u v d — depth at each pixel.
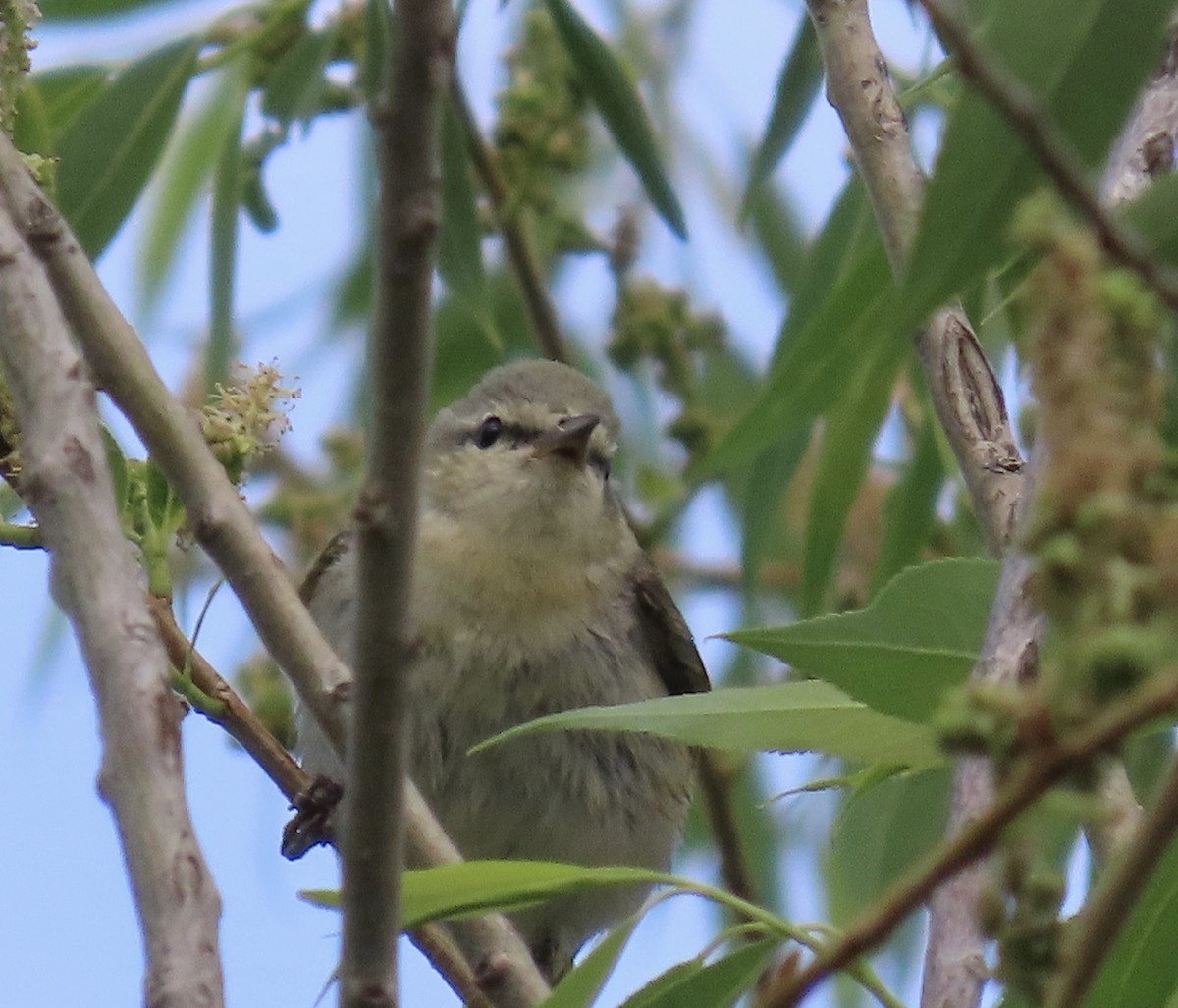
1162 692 2.76
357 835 4.26
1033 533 2.89
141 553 7.13
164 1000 4.21
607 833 10.11
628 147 10.19
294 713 9.67
